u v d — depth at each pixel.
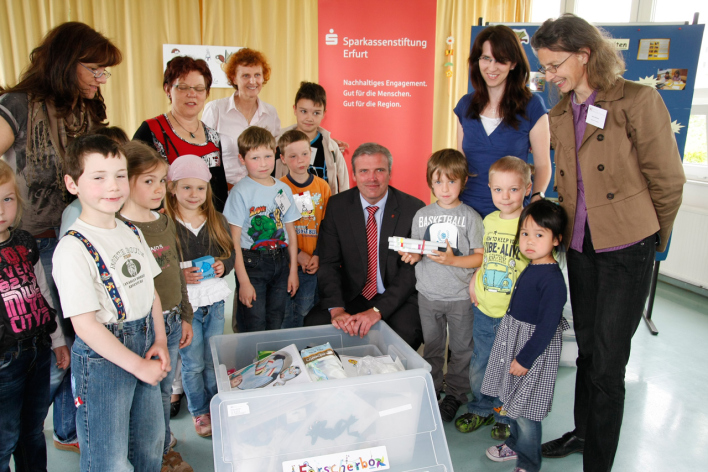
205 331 1.93
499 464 1.82
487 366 1.79
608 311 1.55
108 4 4.14
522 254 1.71
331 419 1.39
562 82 1.53
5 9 4.00
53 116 1.62
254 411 1.34
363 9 3.81
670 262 3.91
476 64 2.02
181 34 4.34
